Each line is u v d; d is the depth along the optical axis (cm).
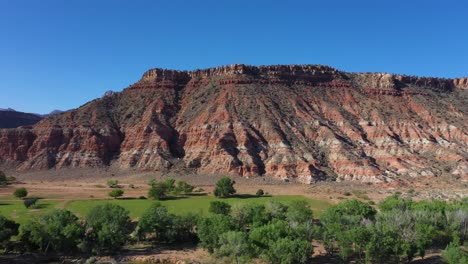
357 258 6322
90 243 6631
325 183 13662
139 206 9175
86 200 9819
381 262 6047
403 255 6172
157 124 17088
